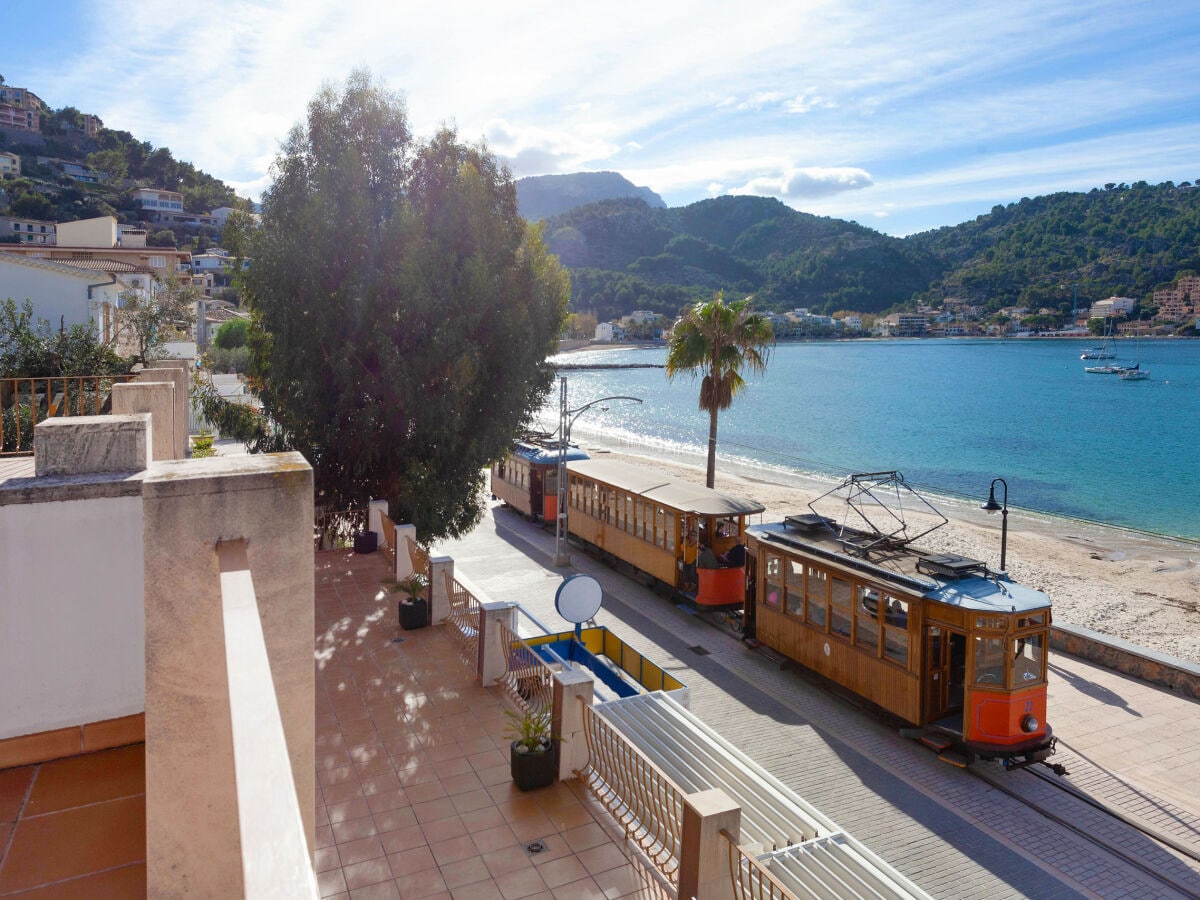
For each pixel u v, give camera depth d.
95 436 5.28
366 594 13.10
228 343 56.78
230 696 2.67
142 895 4.11
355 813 7.07
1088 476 47.91
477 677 9.95
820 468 49.59
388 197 17.25
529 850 6.57
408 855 6.49
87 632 5.27
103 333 25.03
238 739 2.46
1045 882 9.78
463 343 16.47
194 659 3.98
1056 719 14.43
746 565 17.44
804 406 86.81
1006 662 11.92
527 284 17.95
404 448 16.95
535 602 20.48
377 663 10.36
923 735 13.07
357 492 18.08
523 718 8.10
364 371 16.97
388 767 7.86
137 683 5.47
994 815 11.25
